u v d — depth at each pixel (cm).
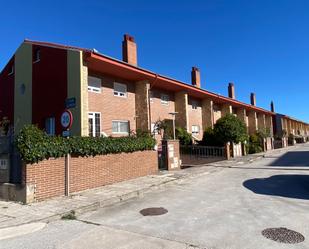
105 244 542
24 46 1827
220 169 1695
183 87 2255
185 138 2195
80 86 1416
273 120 4894
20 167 907
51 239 579
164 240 554
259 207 795
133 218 719
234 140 2239
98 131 1662
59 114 1517
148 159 1445
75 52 1458
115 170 1212
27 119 1742
